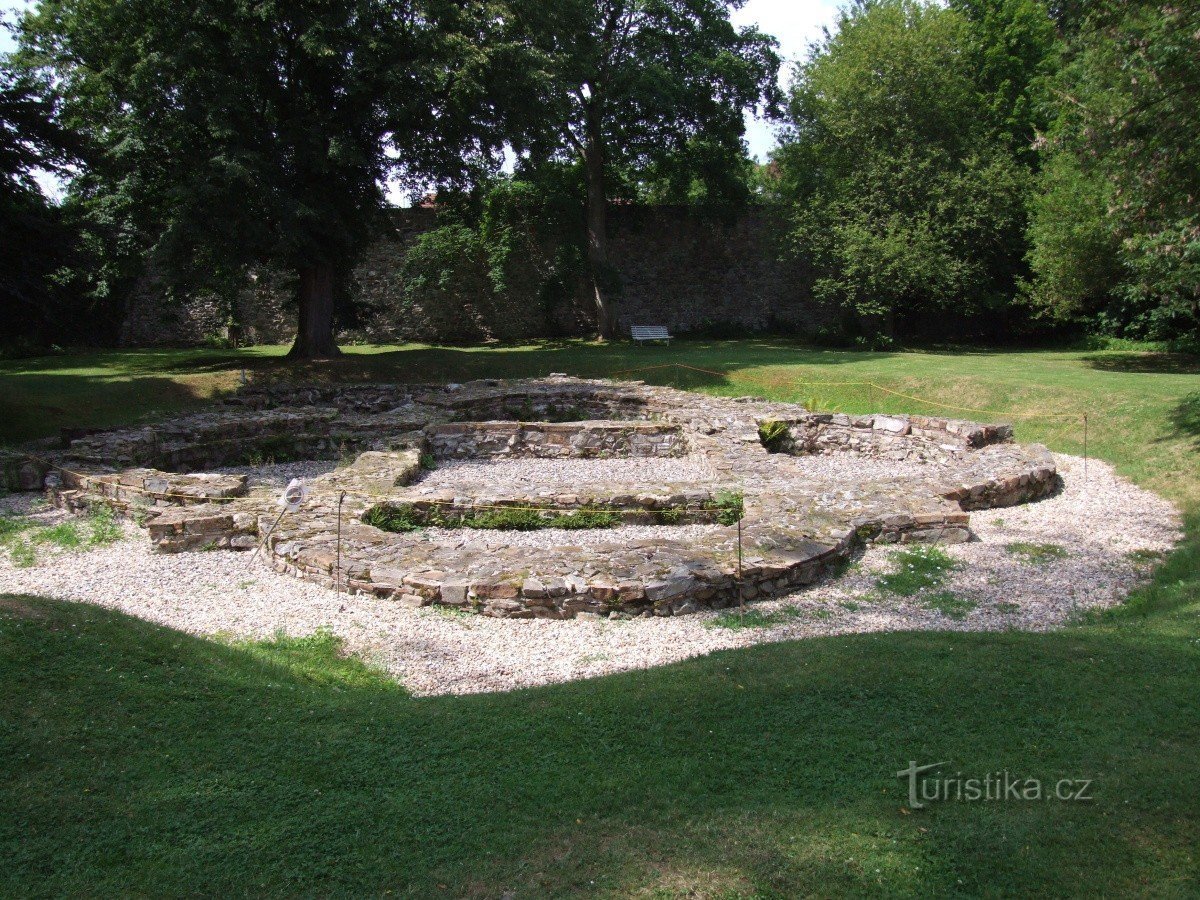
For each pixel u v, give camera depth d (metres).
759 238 33.38
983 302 27.81
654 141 29.16
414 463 11.45
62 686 4.53
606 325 30.45
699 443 12.98
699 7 27.69
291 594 7.26
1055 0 29.08
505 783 3.88
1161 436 12.68
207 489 9.47
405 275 30.89
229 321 30.33
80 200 20.73
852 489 9.74
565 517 9.27
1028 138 28.98
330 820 3.62
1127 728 4.19
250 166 18.02
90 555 8.40
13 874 3.28
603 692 4.87
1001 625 6.72
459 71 19.27
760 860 3.29
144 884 3.24
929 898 3.08
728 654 5.51
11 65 18.02
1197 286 14.29
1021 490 10.52
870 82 27.02
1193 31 10.91
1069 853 3.30
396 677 5.75
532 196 28.75
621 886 3.17
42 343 26.03
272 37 18.95
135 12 18.00
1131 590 7.53
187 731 4.33
